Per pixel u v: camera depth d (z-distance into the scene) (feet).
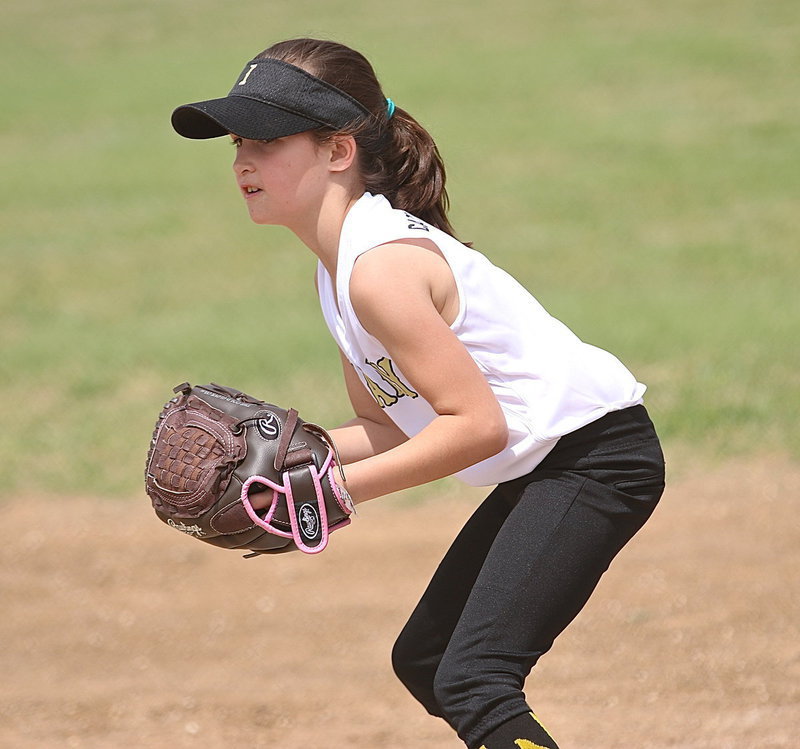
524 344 30.89
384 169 31.76
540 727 29.35
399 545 73.05
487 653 30.14
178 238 177.47
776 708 48.34
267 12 366.63
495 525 33.73
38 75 310.65
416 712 52.21
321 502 29.35
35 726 52.75
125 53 329.31
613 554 31.55
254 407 29.89
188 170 221.25
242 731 51.21
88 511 81.66
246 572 71.77
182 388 30.86
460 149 216.54
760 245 150.82
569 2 343.05
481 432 28.89
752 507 72.64
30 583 71.46
